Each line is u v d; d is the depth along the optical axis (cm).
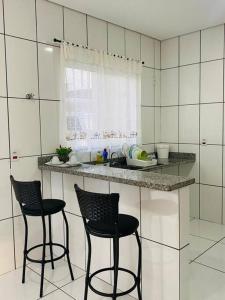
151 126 382
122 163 332
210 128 348
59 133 280
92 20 301
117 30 327
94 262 237
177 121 378
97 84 300
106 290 218
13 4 241
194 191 370
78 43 289
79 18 289
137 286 186
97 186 226
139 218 199
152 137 384
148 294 200
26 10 250
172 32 352
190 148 368
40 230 271
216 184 349
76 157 276
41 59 262
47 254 279
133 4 272
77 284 228
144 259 199
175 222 179
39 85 262
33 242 267
